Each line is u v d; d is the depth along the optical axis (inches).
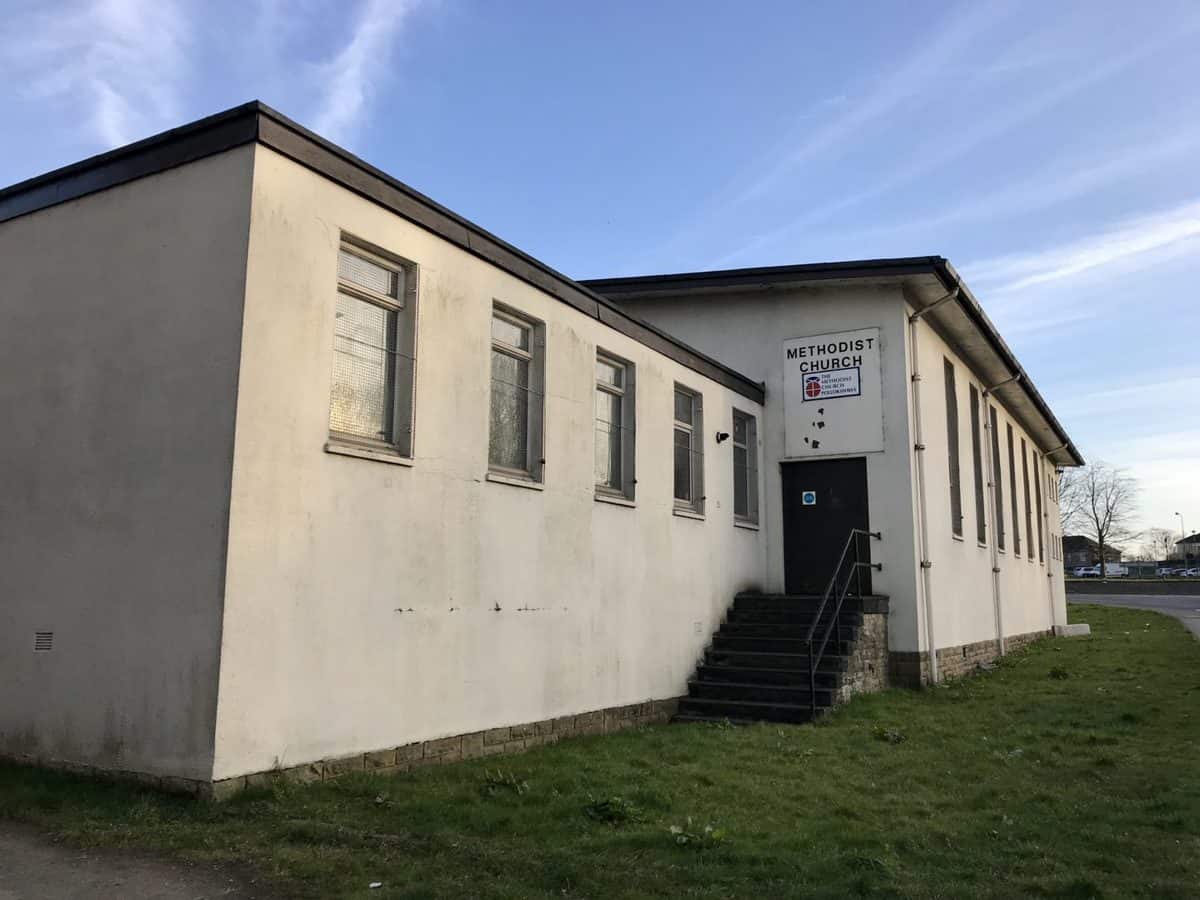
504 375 381.4
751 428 625.0
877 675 552.1
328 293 288.2
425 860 213.2
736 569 575.5
